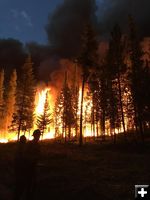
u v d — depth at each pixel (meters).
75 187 15.86
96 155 34.91
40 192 14.90
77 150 40.50
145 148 41.97
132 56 52.66
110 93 57.16
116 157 32.88
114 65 53.25
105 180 18.91
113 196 14.48
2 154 27.39
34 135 12.30
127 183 17.92
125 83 54.06
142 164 26.95
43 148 40.50
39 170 21.61
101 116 67.81
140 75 52.06
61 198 13.96
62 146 46.38
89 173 21.41
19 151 12.20
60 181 17.55
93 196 14.12
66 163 26.36
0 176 16.45
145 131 59.31
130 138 56.88
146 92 51.44
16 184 12.04
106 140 62.38
